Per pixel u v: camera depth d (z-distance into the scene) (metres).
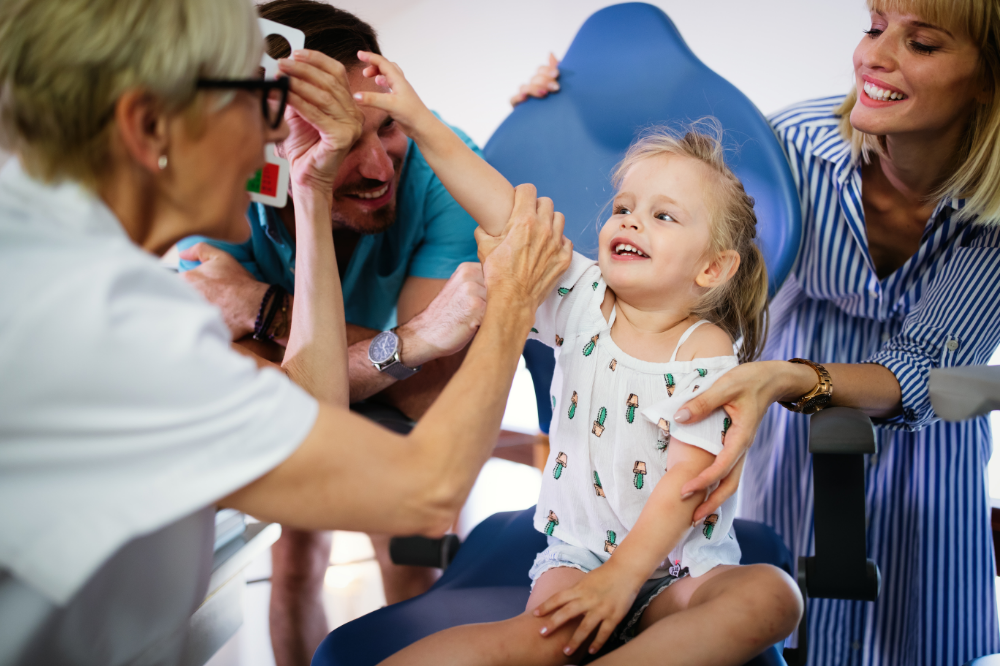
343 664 0.74
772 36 2.03
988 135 1.01
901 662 1.27
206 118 0.57
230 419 0.49
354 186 1.16
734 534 0.97
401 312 1.38
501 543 1.00
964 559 1.23
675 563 0.86
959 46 0.98
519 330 0.75
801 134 1.24
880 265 1.30
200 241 1.34
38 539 0.47
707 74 1.09
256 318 1.18
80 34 0.50
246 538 0.81
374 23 2.85
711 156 0.97
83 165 0.52
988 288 1.04
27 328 0.44
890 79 1.03
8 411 0.45
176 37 0.52
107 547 0.47
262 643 1.47
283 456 0.51
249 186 0.87
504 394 0.68
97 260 0.47
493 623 0.74
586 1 2.41
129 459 0.47
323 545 1.41
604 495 0.91
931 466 1.24
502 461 2.56
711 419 0.85
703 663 0.69
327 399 0.87
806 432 1.33
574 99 1.15
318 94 0.81
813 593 0.86
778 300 1.41
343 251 1.35
